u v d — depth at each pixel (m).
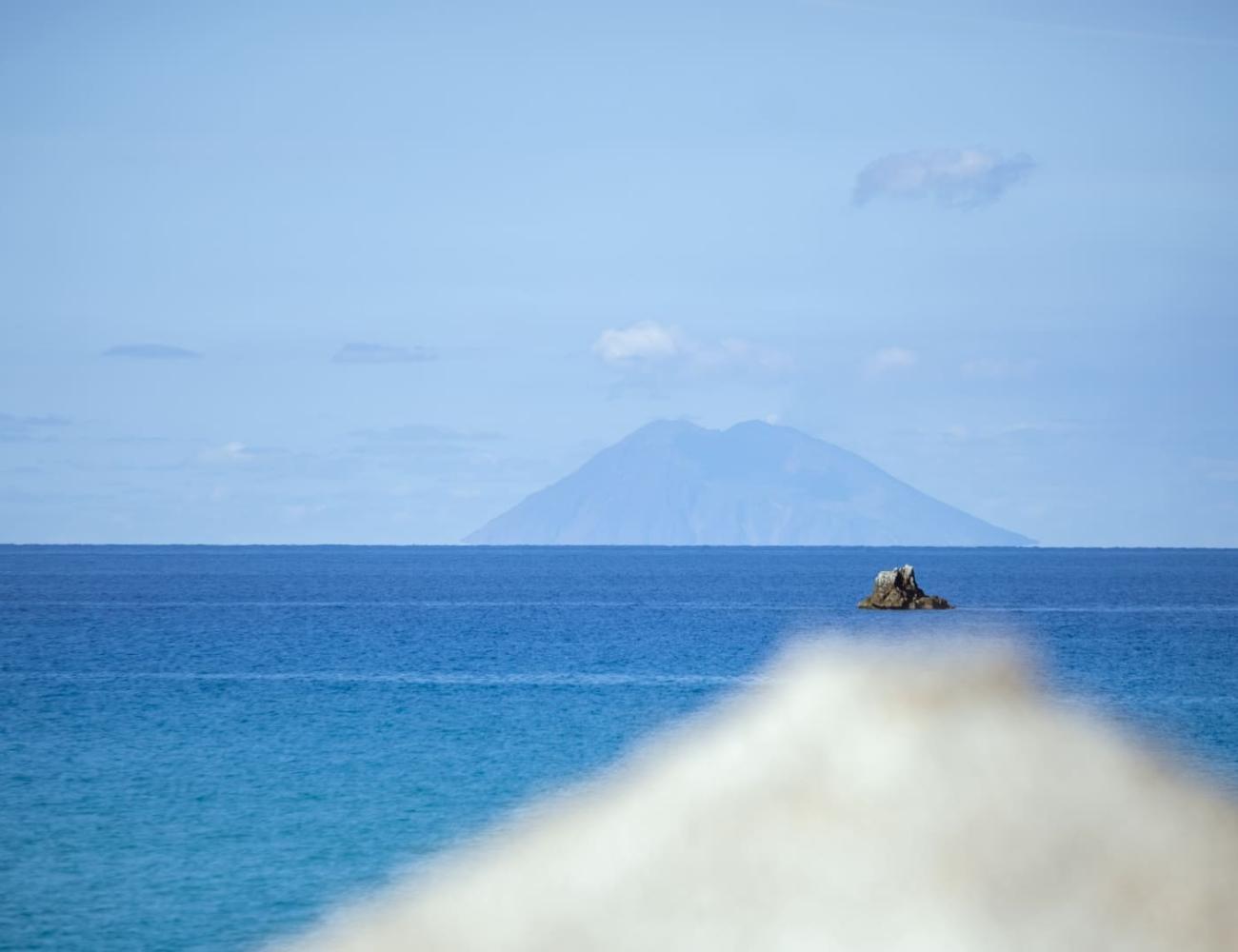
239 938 98.56
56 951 96.69
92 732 194.00
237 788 150.88
